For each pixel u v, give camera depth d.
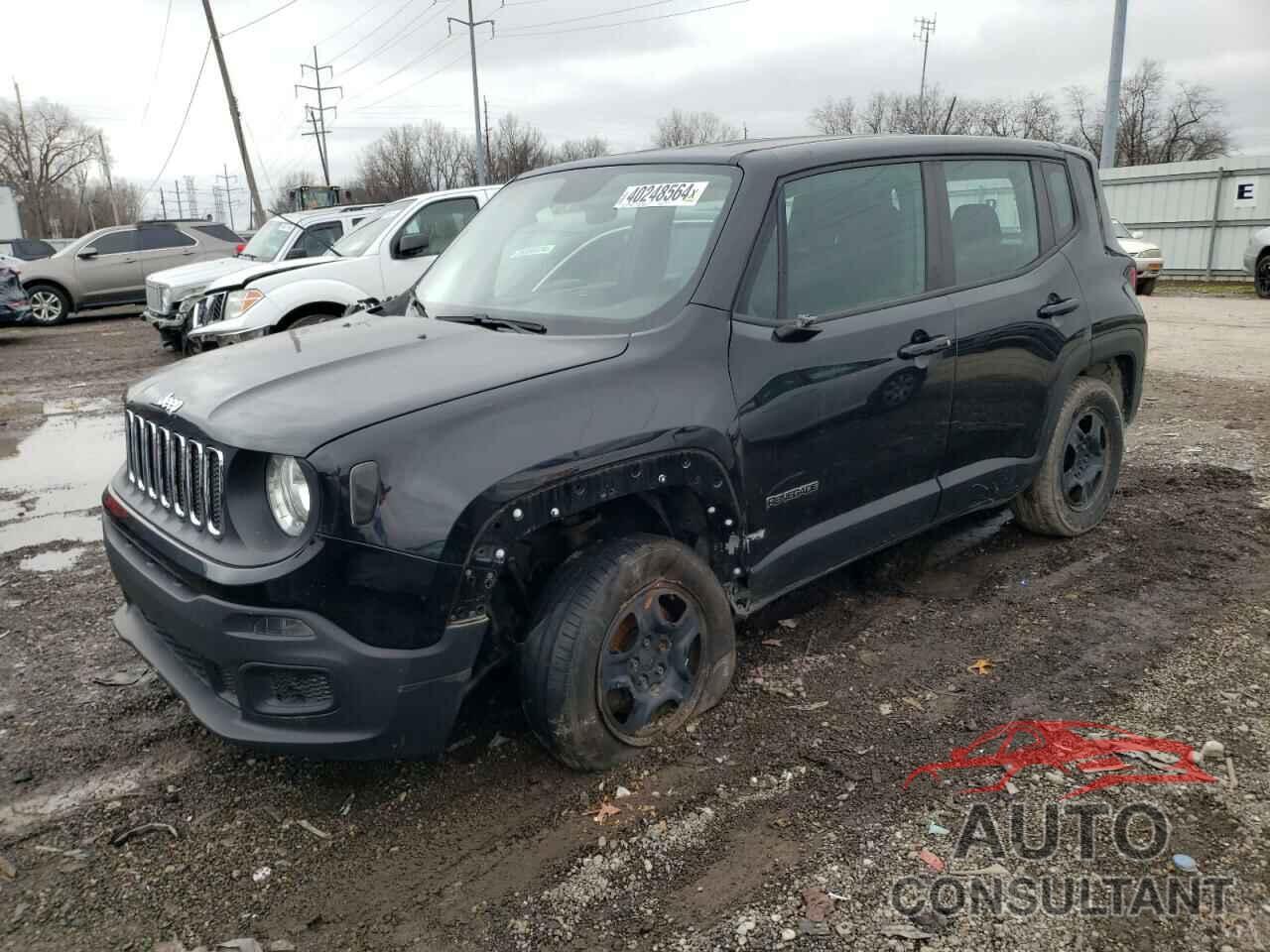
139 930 2.39
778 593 3.44
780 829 2.69
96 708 3.47
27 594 4.55
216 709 2.69
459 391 2.66
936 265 3.84
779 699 3.37
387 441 2.48
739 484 3.12
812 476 3.37
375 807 2.86
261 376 2.90
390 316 3.80
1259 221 19.52
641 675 2.99
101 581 4.71
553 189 4.04
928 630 3.90
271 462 2.53
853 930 2.31
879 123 53.28
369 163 67.62
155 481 2.97
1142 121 49.94
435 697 2.58
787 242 3.34
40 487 6.52
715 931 2.32
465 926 2.37
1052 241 4.43
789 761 3.00
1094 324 4.52
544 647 2.77
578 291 3.45
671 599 3.03
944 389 3.79
